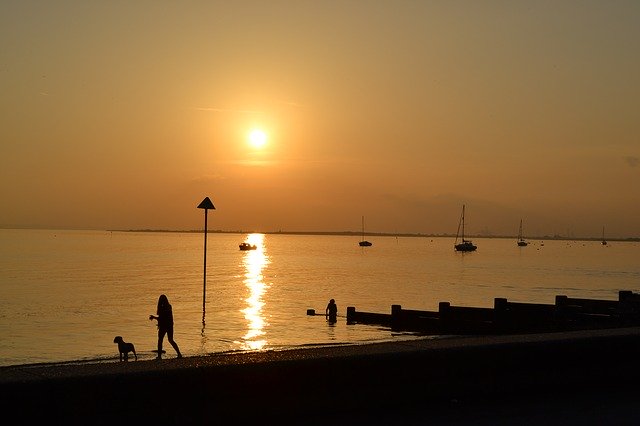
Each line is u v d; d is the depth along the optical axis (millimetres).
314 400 6953
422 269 106875
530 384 8219
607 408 7570
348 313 34812
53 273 81750
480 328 29031
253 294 55594
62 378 5758
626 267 122125
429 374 7621
